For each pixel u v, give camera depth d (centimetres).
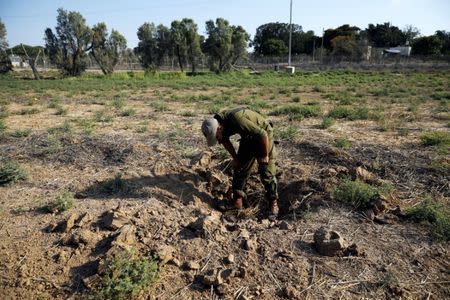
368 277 286
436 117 934
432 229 336
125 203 395
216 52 4238
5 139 654
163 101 1398
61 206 381
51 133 694
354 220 362
